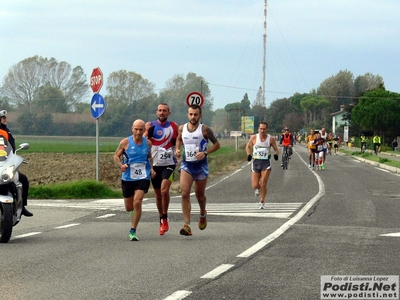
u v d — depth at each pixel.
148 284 11.12
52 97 167.75
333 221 19.95
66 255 14.12
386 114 121.19
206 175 17.27
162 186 17.23
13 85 168.50
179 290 10.66
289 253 14.17
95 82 31.19
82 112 174.75
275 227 18.67
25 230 18.72
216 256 13.87
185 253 14.30
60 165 63.06
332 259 13.42
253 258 13.59
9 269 12.53
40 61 169.62
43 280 11.49
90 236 17.19
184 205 16.98
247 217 21.39
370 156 75.06
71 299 10.08
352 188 33.03
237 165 62.22
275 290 10.67
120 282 11.30
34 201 28.05
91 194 30.03
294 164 61.53
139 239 16.53
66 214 22.86
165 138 17.55
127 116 165.00
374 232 17.44
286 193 30.58
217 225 19.33
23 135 165.75
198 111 17.02
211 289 10.73
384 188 33.00
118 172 52.66
